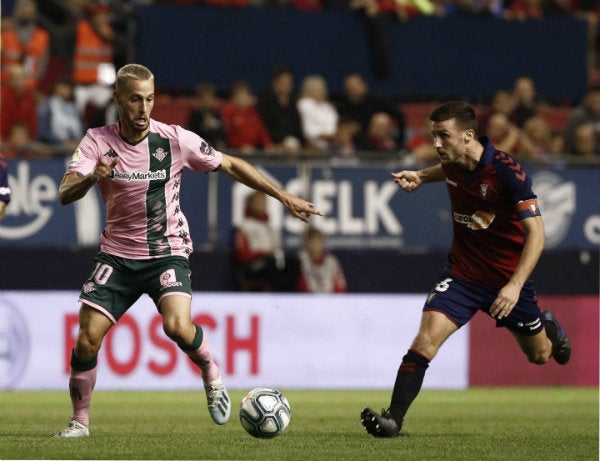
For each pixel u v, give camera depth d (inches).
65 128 2228.1
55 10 2571.4
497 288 1110.4
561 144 2320.4
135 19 2262.6
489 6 2507.4
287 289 2047.2
